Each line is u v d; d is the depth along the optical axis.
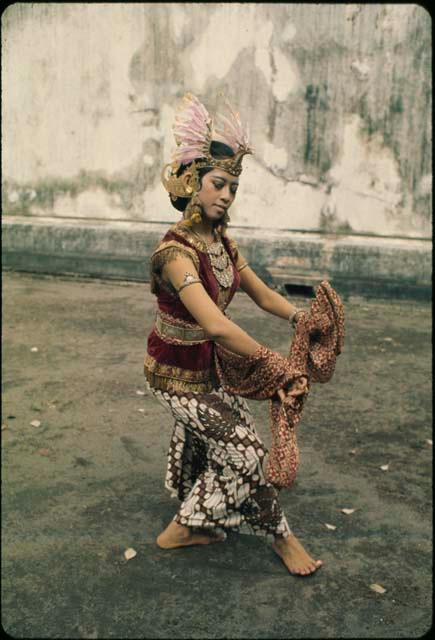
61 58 7.36
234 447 2.32
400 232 6.56
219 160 2.16
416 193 6.44
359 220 6.66
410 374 4.61
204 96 6.94
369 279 6.57
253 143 6.80
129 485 3.04
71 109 7.46
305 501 2.93
